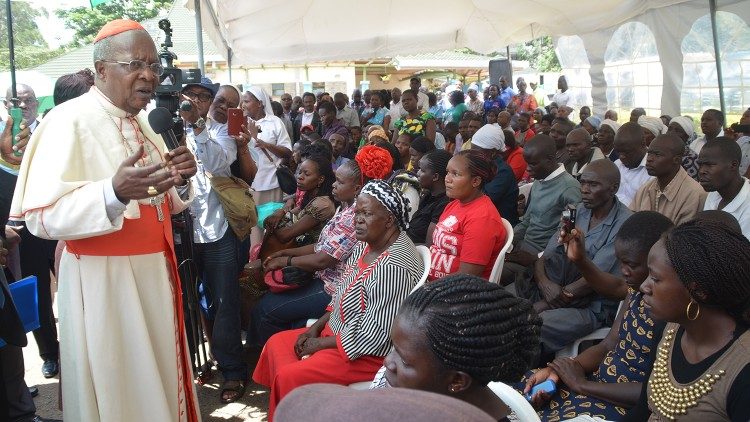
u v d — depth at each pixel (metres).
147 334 2.44
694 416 1.73
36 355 4.45
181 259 3.45
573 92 13.60
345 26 10.31
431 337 1.27
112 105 2.40
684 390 1.75
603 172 3.36
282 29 9.71
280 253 3.78
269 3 8.18
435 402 0.63
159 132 2.26
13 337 2.67
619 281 2.97
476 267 3.22
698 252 1.66
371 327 2.67
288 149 6.11
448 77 27.64
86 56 21.55
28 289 3.10
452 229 3.36
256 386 3.89
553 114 10.58
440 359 1.28
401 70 27.28
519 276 3.67
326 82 23.81
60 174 2.22
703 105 8.62
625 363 2.45
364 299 2.75
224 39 9.27
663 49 9.20
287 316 3.65
